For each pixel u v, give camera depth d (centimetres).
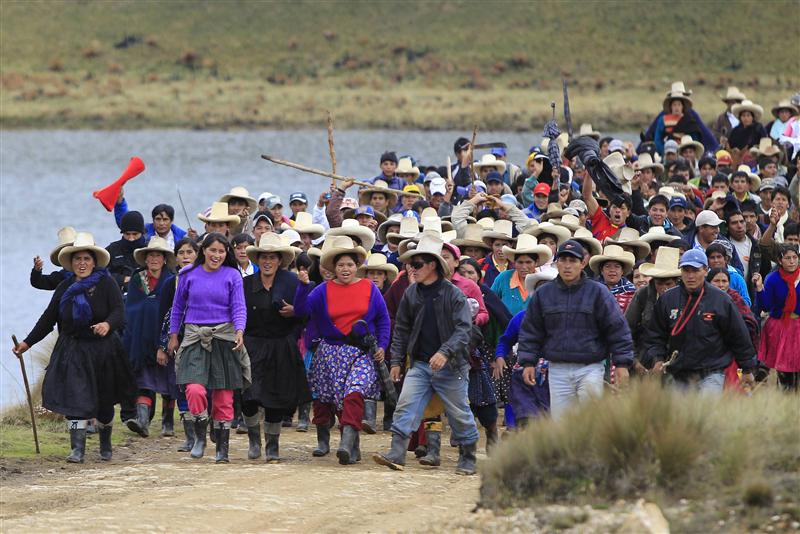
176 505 2881
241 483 3197
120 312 3638
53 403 3578
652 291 3750
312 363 3641
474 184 5278
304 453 3881
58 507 2898
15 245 11081
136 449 3941
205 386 3569
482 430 4491
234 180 16088
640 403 2738
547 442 2739
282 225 5050
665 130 7438
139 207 13412
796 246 4362
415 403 3475
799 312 4359
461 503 2970
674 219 4969
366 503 2961
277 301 3606
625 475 2609
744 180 5734
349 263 3584
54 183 16325
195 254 3931
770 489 2472
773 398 2942
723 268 3750
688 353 3341
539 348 3350
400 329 3509
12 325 7462
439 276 3469
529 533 2480
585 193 4978
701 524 2409
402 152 19575
